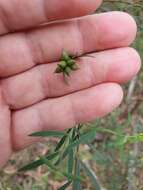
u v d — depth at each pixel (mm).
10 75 109
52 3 100
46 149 165
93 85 107
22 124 110
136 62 107
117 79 106
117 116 162
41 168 165
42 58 108
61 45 106
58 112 108
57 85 108
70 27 105
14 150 113
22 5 102
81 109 107
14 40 108
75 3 99
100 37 105
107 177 151
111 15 104
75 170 95
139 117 164
